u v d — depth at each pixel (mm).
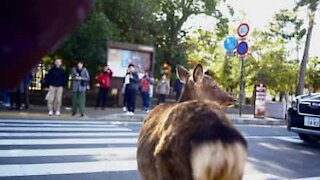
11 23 954
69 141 8477
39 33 964
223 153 2326
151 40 21438
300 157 8484
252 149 9109
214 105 2773
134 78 14750
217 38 28375
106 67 16219
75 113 13633
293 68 29203
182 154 2410
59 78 13188
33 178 5492
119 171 6168
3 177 5449
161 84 17562
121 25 20500
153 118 3260
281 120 17250
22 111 13719
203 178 2316
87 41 17109
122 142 8703
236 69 29641
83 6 986
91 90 17906
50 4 959
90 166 6359
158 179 2711
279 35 29297
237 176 2377
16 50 961
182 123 2559
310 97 10273
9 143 7875
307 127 10000
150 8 20266
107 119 13086
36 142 8117
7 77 977
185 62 24391
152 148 2885
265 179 6293
